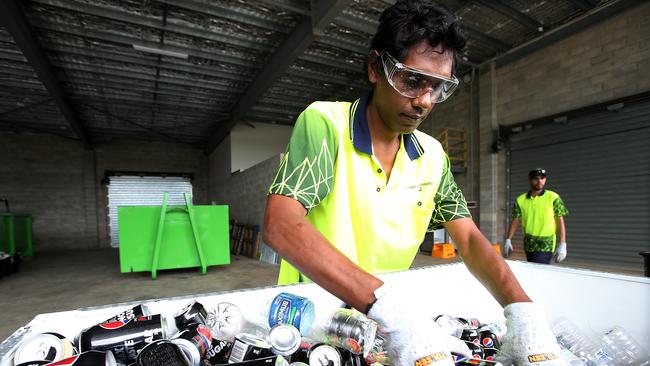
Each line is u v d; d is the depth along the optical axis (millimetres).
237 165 8359
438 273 937
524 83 5340
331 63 5215
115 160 10219
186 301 677
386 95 653
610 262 4355
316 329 675
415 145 823
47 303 3779
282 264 1003
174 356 463
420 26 570
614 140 4320
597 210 4488
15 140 9102
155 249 4711
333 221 772
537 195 3291
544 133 5094
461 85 6332
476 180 6078
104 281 4727
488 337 757
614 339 808
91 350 476
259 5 3885
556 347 556
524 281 1031
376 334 614
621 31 4254
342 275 501
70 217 9586
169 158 10906
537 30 4820
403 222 824
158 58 5102
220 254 5160
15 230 7066
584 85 4617
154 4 3820
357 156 760
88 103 6863
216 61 5250
